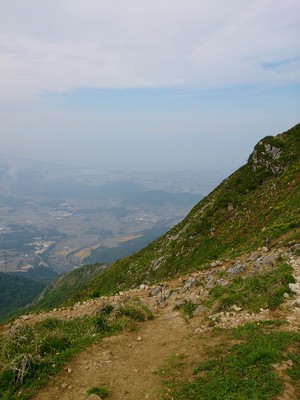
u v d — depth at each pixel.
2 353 12.38
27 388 9.62
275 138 50.50
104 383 9.74
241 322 12.55
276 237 25.06
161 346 11.98
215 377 8.99
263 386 8.13
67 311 19.67
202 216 45.62
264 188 42.19
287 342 9.85
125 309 15.06
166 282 21.69
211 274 19.81
